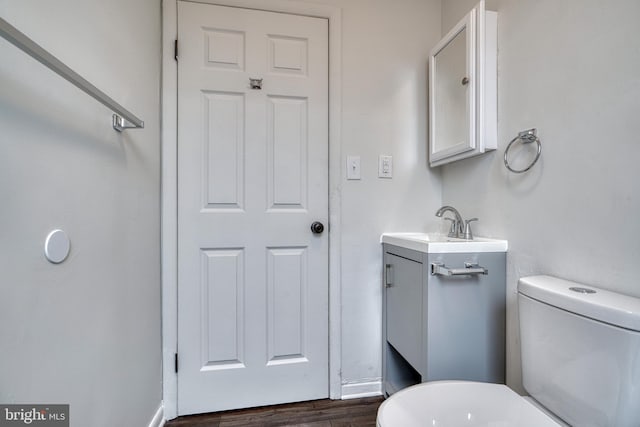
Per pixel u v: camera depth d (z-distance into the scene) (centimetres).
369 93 154
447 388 86
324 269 151
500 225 120
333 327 150
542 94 99
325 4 148
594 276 83
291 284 147
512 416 74
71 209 73
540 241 100
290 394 147
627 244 75
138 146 111
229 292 142
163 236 135
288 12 145
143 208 116
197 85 138
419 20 158
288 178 147
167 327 136
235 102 141
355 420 135
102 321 87
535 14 102
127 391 102
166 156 135
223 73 140
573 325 73
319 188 150
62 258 70
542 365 81
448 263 112
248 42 142
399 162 158
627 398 62
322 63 149
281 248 146
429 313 111
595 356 68
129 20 105
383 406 78
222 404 141
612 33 78
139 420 111
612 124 78
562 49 92
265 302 145
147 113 120
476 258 113
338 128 150
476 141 121
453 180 152
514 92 111
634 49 73
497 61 120
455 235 137
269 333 145
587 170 85
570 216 90
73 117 74
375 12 154
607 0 79
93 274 82
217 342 141
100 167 86
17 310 58
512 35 112
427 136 159
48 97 66
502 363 115
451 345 112
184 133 137
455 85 134
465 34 126
